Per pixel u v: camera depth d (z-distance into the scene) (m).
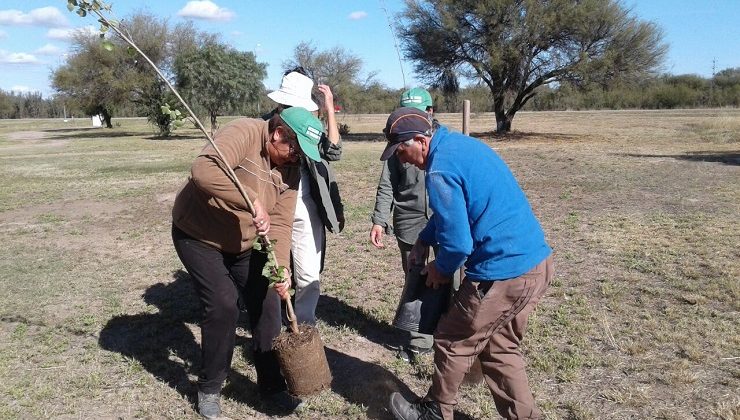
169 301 6.15
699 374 4.21
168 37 43.97
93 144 34.72
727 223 8.70
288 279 3.62
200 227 3.64
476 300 3.15
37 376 4.50
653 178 13.76
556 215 9.88
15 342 5.18
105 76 43.66
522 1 30.52
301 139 3.55
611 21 29.92
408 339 4.65
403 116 3.24
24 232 9.87
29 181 16.86
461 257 3.08
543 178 14.40
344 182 14.80
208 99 40.41
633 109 72.25
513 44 30.95
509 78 32.62
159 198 13.04
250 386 4.29
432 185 3.09
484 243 3.13
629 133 31.31
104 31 3.03
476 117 49.09
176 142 35.12
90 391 4.24
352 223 9.80
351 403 4.06
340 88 45.06
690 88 72.88
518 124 43.44
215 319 3.71
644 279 6.31
